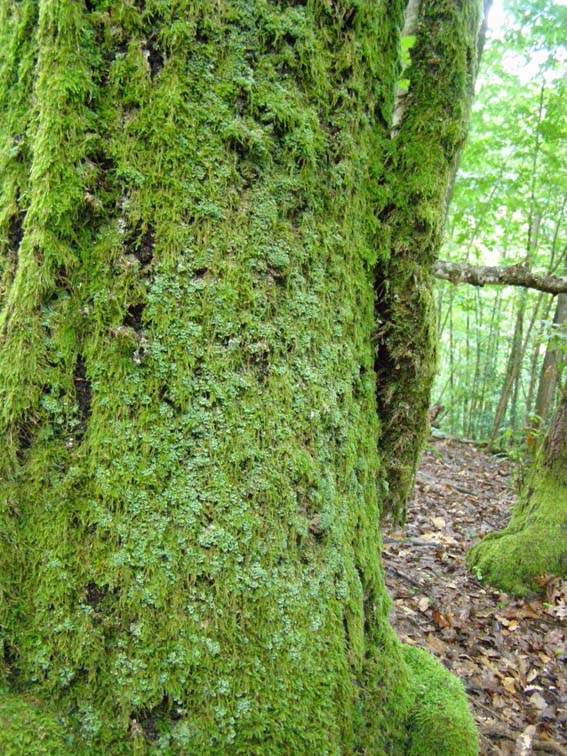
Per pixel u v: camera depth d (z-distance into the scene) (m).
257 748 1.15
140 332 1.15
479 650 3.16
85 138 1.13
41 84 1.13
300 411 1.25
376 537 1.51
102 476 1.13
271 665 1.18
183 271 1.15
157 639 1.12
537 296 10.84
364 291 1.48
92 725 1.11
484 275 2.29
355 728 1.30
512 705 2.67
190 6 1.14
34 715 1.10
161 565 1.13
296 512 1.23
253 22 1.19
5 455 1.13
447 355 14.20
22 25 1.20
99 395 1.14
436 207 1.55
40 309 1.14
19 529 1.14
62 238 1.13
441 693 1.57
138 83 1.14
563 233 9.73
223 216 1.17
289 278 1.24
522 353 11.05
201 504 1.15
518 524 4.53
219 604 1.15
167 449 1.14
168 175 1.14
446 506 6.00
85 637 1.11
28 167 1.19
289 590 1.21
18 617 1.13
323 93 1.30
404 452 1.68
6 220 1.20
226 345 1.17
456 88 1.56
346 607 1.33
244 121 1.19
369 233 1.50
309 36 1.26
